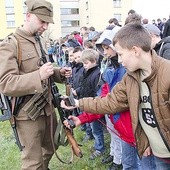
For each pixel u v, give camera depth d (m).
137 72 1.87
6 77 2.39
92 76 3.51
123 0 42.31
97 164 3.66
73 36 8.46
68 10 52.12
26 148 2.69
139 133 2.04
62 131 2.56
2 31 42.66
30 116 2.57
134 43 1.75
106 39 2.65
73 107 2.32
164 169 2.11
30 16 2.50
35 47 2.58
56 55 11.84
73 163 3.77
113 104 2.12
